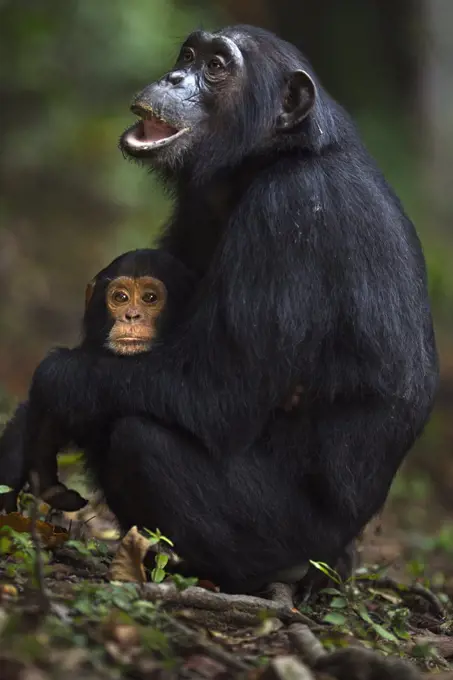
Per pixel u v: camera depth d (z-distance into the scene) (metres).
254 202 11.45
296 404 11.58
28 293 31.48
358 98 44.28
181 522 11.18
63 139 37.44
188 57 12.77
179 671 8.88
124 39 37.44
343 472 11.66
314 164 11.73
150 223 35.84
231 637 10.16
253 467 11.49
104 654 8.80
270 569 11.67
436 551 18.19
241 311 11.12
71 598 9.73
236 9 42.94
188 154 12.43
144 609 9.62
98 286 12.19
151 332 11.78
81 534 12.93
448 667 10.55
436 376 12.39
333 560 12.00
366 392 11.56
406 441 12.01
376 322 11.38
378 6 44.84
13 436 11.86
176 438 11.22
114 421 11.34
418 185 42.88
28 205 35.97
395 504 22.47
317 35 44.38
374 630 11.16
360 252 11.41
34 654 8.44
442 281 37.03
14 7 36.91
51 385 11.34
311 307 11.25
